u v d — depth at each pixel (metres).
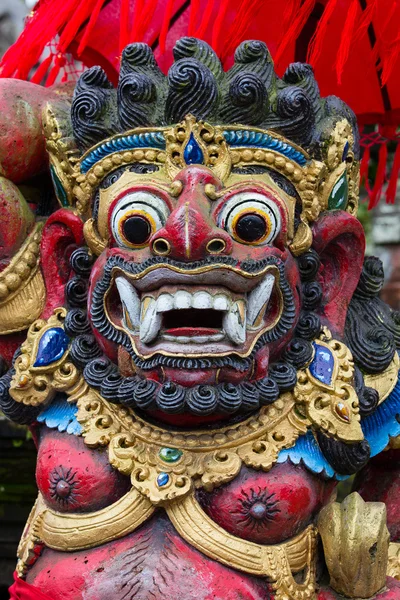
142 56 1.12
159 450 1.09
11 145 1.16
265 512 1.06
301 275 1.13
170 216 1.01
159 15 1.31
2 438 1.88
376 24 1.27
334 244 1.17
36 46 1.26
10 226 1.18
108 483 1.10
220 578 1.04
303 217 1.11
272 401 1.08
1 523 1.89
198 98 1.06
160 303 1.02
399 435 1.20
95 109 1.10
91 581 1.05
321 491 1.13
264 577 1.06
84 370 1.13
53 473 1.11
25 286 1.20
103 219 1.10
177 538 1.07
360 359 1.18
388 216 3.07
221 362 1.03
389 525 1.26
